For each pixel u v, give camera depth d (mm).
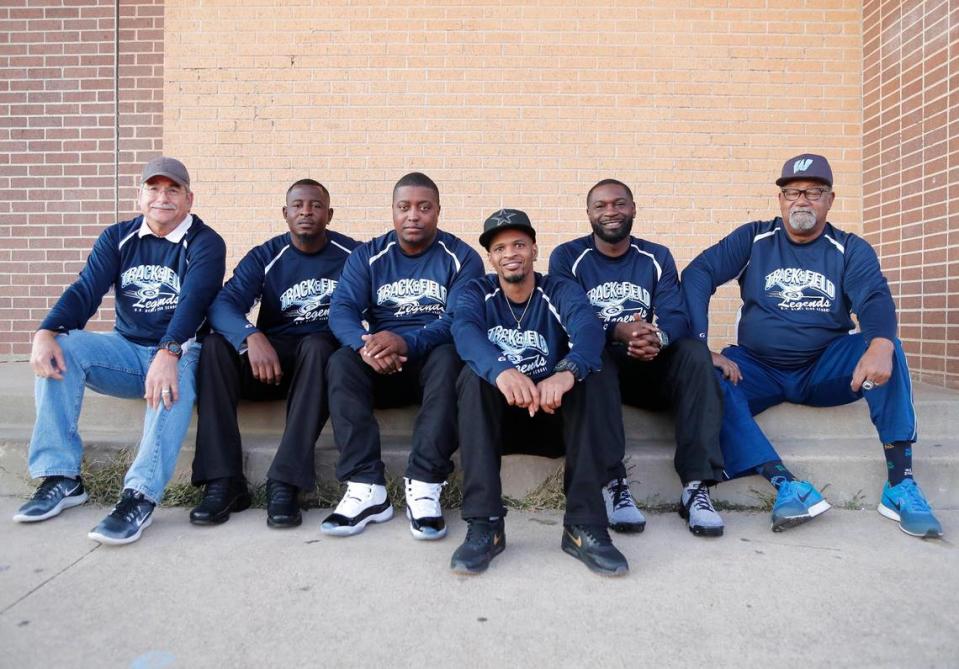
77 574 2186
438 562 2316
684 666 1675
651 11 4824
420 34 4863
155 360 2664
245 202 4898
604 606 1993
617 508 2670
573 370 2318
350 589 2096
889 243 4473
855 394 3027
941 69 3949
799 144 4828
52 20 4941
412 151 4879
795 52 4812
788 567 2283
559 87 4852
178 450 2674
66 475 2750
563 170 4848
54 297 4953
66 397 2750
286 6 4875
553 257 3234
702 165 4836
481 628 1857
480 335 2508
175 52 4891
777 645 1772
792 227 3039
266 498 2824
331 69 4879
